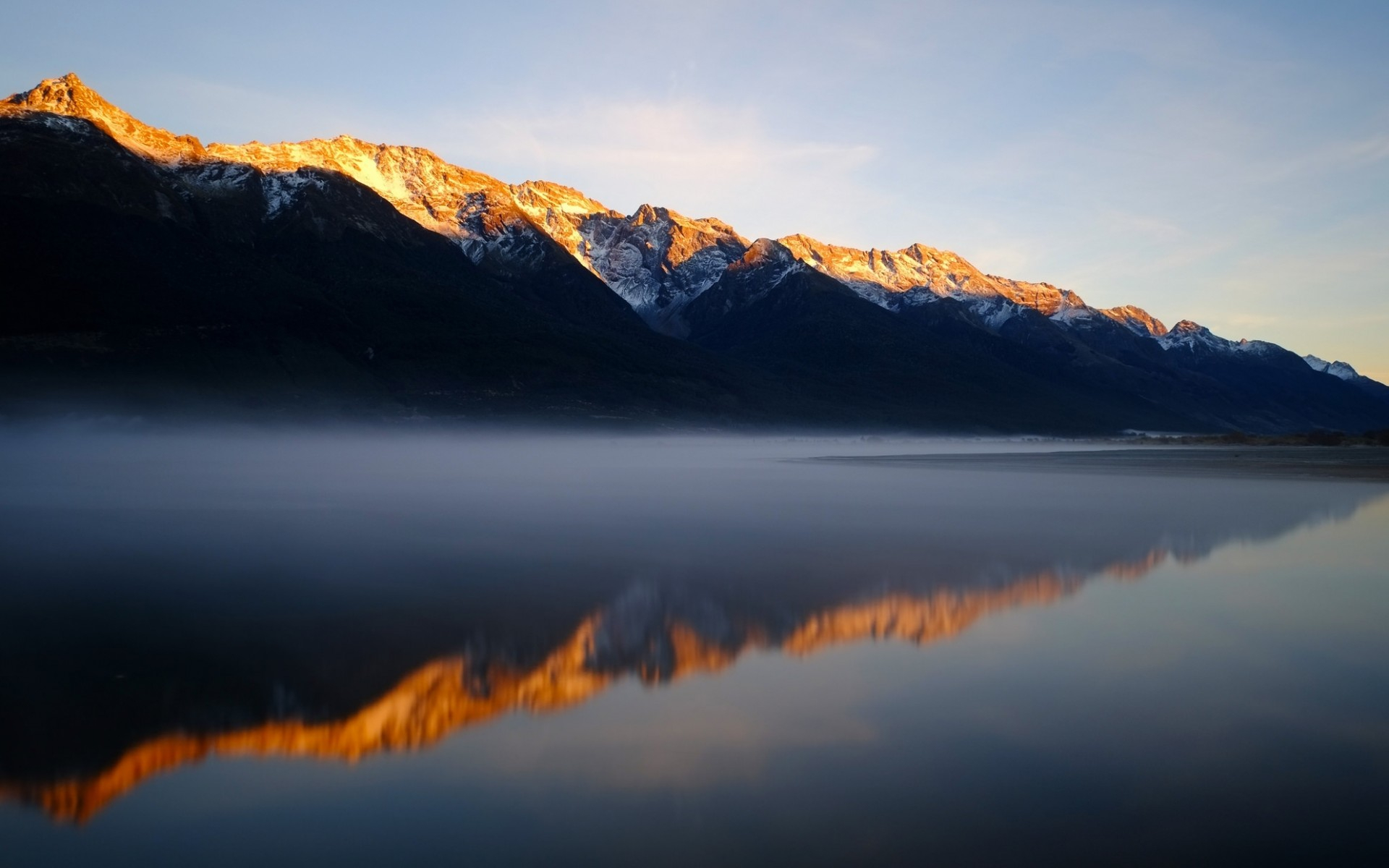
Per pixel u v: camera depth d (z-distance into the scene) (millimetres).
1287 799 10844
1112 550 30250
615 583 24781
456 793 11336
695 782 11570
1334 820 10297
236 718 14070
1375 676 15672
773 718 13883
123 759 12492
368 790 11461
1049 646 17875
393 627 19703
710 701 14719
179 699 14930
